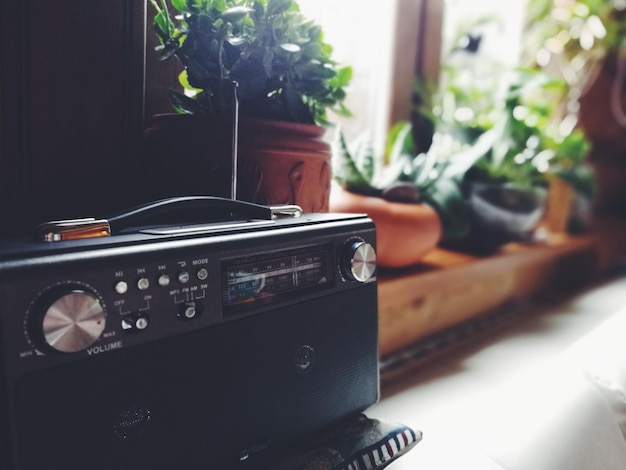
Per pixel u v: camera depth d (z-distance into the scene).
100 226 0.45
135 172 0.72
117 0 0.68
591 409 0.73
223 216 0.60
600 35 1.91
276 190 0.69
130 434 0.42
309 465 0.54
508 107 1.34
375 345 0.64
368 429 0.61
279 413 0.53
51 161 0.65
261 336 0.51
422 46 1.41
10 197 0.62
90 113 0.67
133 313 0.41
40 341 0.36
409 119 1.41
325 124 0.78
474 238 1.27
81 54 0.66
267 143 0.67
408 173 1.09
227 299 0.48
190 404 0.45
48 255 0.37
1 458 0.36
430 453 0.65
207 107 0.68
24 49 0.61
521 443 0.64
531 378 0.81
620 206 2.33
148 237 0.44
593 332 0.91
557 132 1.62
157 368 0.43
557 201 1.75
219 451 0.48
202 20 0.62
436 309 1.17
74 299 0.37
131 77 0.70
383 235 0.94
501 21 1.76
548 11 1.86
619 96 2.20
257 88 0.67
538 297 1.59
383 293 0.91
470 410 0.75
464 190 1.25
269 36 0.65
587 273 1.83
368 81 1.34
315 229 0.56
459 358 1.03
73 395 0.38
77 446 0.39
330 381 0.58
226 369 0.48
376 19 1.32
